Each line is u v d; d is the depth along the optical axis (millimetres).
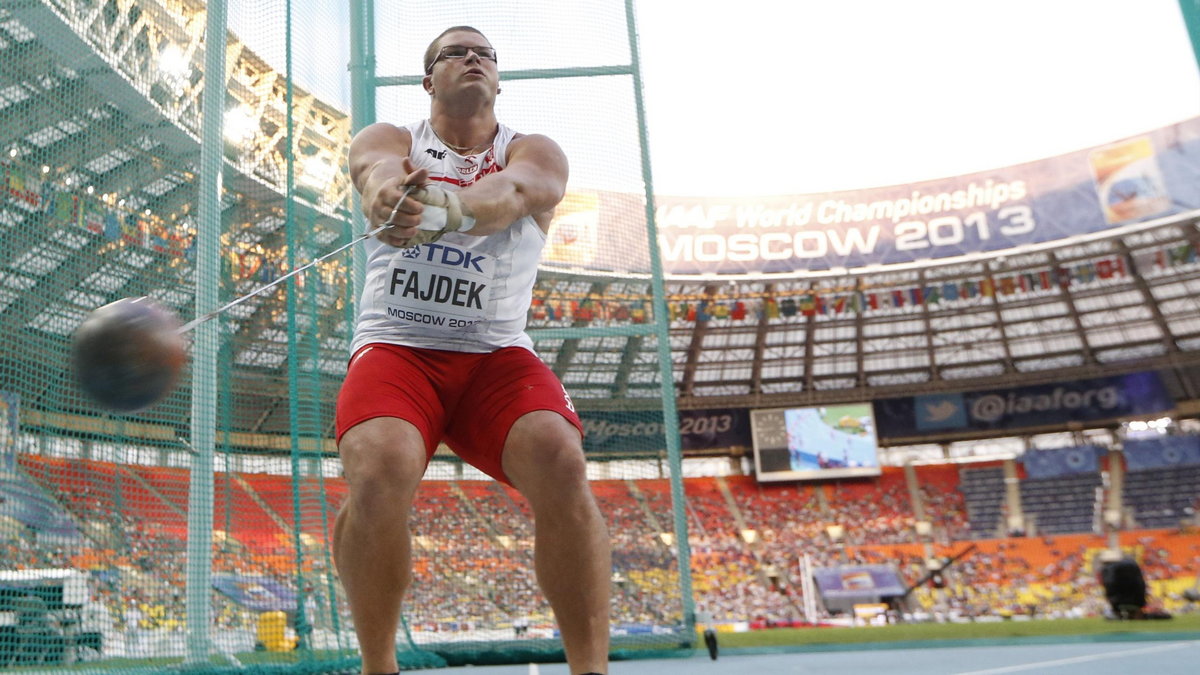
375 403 1798
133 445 3689
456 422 1982
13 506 3252
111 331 1563
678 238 31984
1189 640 6363
